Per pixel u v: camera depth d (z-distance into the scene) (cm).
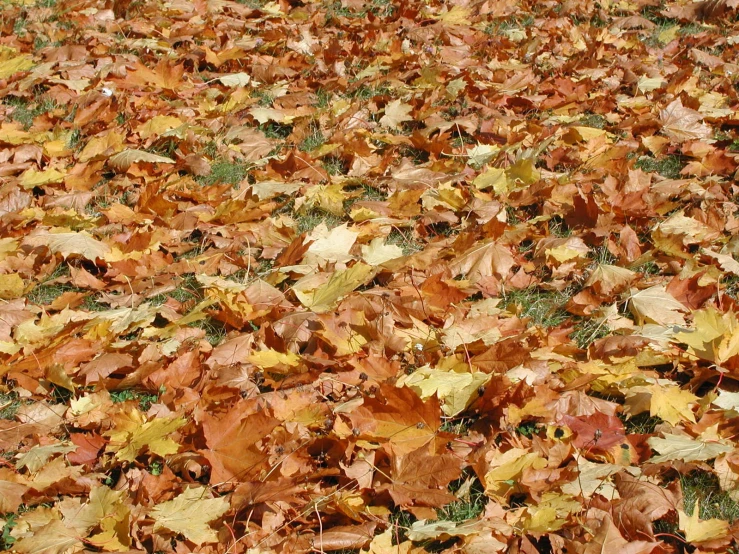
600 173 454
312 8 708
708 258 386
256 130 508
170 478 272
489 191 455
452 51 624
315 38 648
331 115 520
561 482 262
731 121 519
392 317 340
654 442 275
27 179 450
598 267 370
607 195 433
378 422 281
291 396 299
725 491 266
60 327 342
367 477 269
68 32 647
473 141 511
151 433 282
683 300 357
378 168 465
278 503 259
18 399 317
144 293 371
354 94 562
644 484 260
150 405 313
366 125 518
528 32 656
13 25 665
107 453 290
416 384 298
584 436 283
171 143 494
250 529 253
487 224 397
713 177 453
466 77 568
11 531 257
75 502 265
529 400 293
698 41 647
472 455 277
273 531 252
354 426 279
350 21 679
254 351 323
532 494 260
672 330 335
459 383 299
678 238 379
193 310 352
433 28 659
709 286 355
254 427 274
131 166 458
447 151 487
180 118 519
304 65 598
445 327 333
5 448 289
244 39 639
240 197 442
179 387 312
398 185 449
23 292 371
